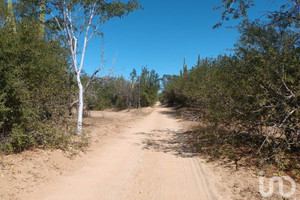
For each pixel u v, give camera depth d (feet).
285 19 16.92
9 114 16.84
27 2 25.43
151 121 59.72
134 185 14.37
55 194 12.47
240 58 18.61
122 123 50.06
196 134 32.17
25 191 12.12
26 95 17.25
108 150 23.84
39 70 19.40
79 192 12.94
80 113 27.37
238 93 17.72
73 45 29.25
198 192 13.38
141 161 20.16
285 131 17.17
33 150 18.13
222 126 20.83
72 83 30.78
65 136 20.62
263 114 16.89
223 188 13.92
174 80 114.62
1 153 16.17
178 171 17.38
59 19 28.50
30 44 18.40
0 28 17.70
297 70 15.02
